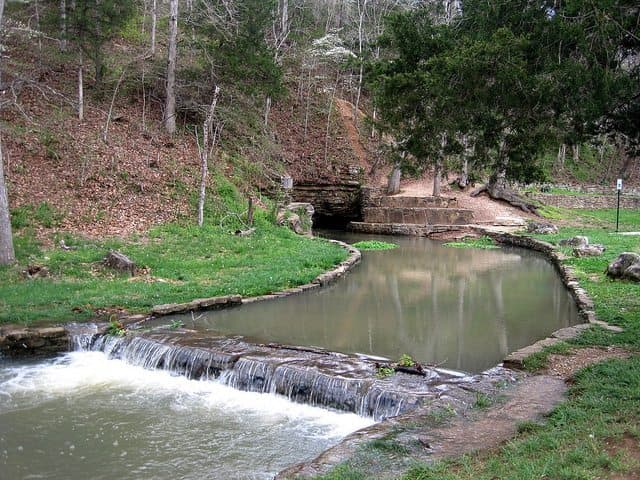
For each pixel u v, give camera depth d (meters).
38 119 21.62
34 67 24.47
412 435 5.67
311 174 33.50
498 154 10.42
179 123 27.00
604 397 6.04
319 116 38.66
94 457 6.36
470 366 9.12
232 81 27.25
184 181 22.42
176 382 8.89
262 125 31.75
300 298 14.23
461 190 35.75
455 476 4.52
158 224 19.30
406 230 30.84
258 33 27.09
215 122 27.91
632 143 10.18
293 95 39.47
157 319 11.50
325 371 8.19
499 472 4.50
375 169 35.88
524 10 9.59
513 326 11.79
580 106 8.59
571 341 8.82
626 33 8.47
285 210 24.97
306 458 6.34
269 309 12.92
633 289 13.38
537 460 4.57
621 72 8.81
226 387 8.67
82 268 14.39
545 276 18.14
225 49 26.47
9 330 10.02
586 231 28.02
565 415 5.67
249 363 8.65
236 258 17.02
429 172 37.91
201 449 6.57
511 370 7.74
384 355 9.70
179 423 7.30
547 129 9.50
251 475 5.96
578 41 8.50
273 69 27.06
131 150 22.73
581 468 4.28
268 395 8.31
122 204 19.62
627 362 7.32
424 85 10.37
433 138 11.08
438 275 18.36
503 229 29.33
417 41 11.18
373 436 5.69
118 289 12.93
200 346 9.48
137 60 27.31
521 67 8.65
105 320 11.07
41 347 10.02
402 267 19.91
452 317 12.62
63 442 6.75
